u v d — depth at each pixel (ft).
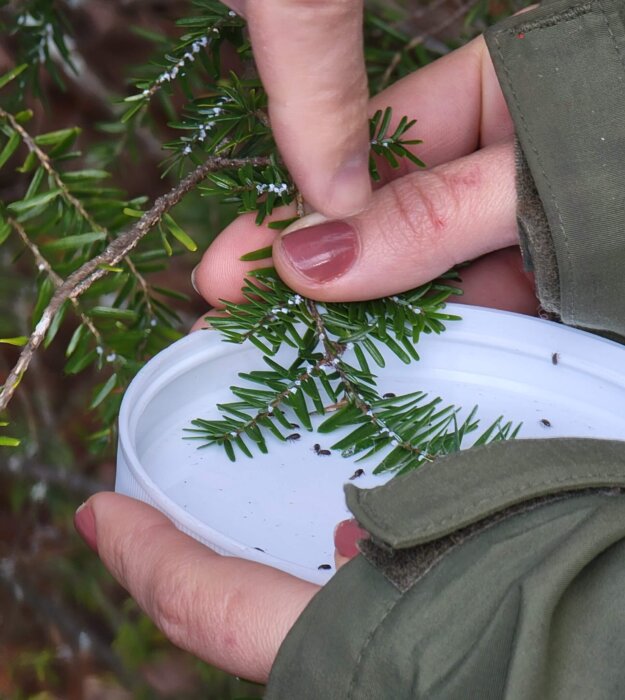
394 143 1.19
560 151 1.09
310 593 1.01
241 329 1.14
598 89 1.09
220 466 1.10
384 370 1.17
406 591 0.93
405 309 1.17
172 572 1.03
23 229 1.13
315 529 1.07
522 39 1.09
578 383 1.15
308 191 1.06
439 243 1.16
